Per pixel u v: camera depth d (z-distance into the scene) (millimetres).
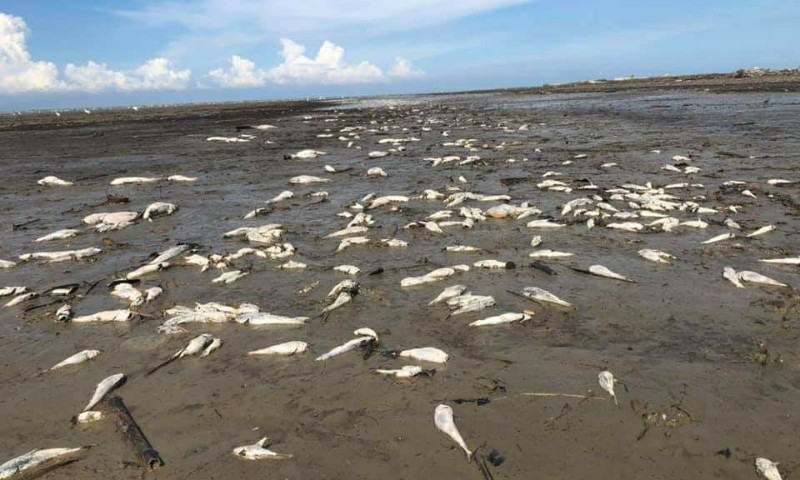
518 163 19516
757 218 11047
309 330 6805
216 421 4992
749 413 4730
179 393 5492
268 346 6418
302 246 10484
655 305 7000
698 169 16203
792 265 8242
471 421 4805
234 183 17797
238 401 5297
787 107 35000
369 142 28656
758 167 16312
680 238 9906
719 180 14867
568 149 22625
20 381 5875
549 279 8125
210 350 6324
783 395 4961
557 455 4320
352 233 11055
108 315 7324
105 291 8461
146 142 32250
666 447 4355
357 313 7254
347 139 30344
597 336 6262
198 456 4523
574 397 5082
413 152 23938
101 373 5969
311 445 4594
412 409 5031
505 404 5031
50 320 7414
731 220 10664
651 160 18656
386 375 5645
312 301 7730
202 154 25703
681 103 46281
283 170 20188
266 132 37281
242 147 28281
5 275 9469
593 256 9078
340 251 10031
